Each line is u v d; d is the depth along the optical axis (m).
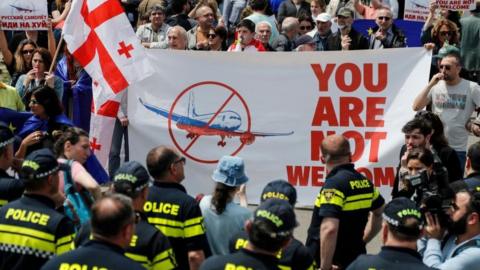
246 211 19.73
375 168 30.00
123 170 17.30
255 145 30.66
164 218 18.83
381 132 29.94
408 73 29.69
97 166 23.88
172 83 30.77
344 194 20.55
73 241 17.44
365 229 22.31
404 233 15.41
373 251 27.69
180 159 19.25
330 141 20.92
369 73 29.83
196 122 30.81
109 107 30.25
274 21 39.28
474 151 21.12
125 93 30.98
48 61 31.67
